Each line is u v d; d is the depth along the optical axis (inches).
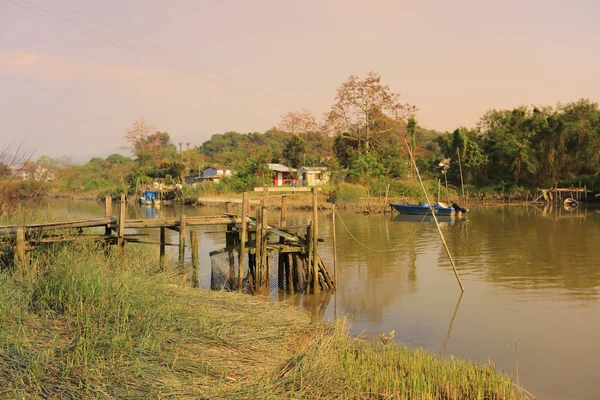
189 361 280.5
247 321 360.8
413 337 422.9
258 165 2263.8
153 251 624.4
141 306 338.6
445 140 2444.6
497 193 2190.0
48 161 2373.3
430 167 2429.9
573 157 2201.0
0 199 612.1
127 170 3309.5
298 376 280.5
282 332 355.6
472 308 507.8
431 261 759.1
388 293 567.5
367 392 284.5
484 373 318.3
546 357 378.0
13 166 631.8
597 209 1721.2
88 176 3331.7
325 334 366.0
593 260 751.1
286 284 575.2
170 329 314.2
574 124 2144.4
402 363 329.7
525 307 510.3
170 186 2534.5
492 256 797.9
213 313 361.7
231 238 594.6
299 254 568.4
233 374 278.4
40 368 253.6
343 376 293.0
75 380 246.8
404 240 989.8
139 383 250.2
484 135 2455.7
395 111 2397.9
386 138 2423.7
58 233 502.9
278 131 3265.3
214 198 2092.8
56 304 335.9
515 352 388.8
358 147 2335.1
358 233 1106.7
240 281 524.7
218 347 309.4
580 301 529.3
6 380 242.1
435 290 579.8
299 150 2719.0
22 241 448.8
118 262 448.8
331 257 794.2
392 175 2185.0
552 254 808.9
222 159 3201.3
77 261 406.6
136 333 302.5
